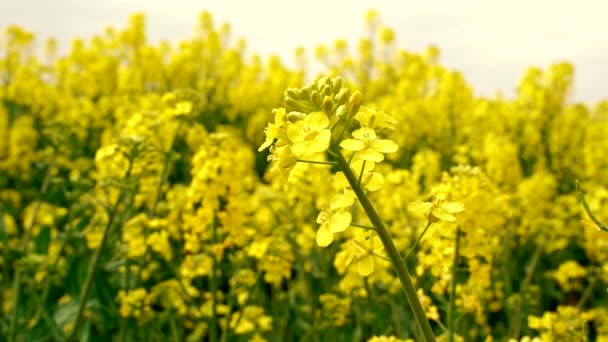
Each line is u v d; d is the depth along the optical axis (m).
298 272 0.73
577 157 1.45
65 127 0.78
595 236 0.76
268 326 0.54
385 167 0.82
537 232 0.89
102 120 1.47
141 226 0.56
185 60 1.91
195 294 0.57
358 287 0.61
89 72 1.92
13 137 1.22
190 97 0.65
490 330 0.61
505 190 0.92
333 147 0.32
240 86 1.98
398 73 2.15
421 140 1.43
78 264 0.63
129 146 0.55
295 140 0.31
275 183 0.80
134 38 2.22
